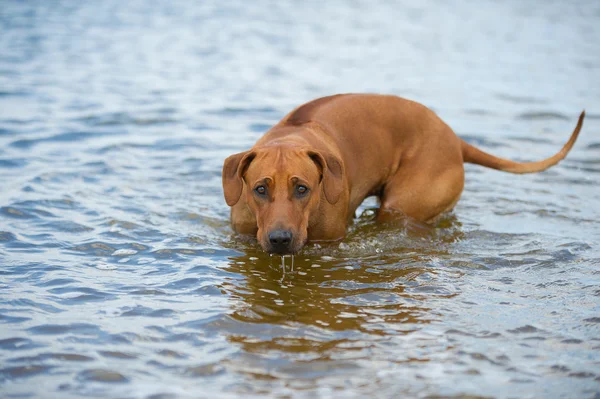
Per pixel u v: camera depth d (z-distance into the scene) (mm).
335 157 8023
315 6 35781
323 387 5543
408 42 26547
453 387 5570
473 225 9562
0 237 8484
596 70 21719
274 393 5449
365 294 7312
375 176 9250
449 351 6129
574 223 9680
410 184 9336
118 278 7543
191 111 15328
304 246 8539
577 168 12258
